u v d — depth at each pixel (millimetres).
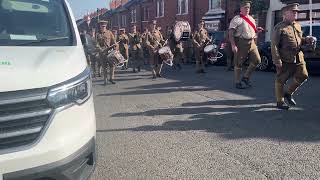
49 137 3232
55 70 3408
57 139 3277
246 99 9016
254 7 23281
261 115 7426
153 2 42156
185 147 5637
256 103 8539
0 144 3078
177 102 8906
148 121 7215
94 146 3781
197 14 32969
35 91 3180
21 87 3139
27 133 3143
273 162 4977
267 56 15641
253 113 7605
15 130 3102
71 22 4594
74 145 3408
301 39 7555
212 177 4559
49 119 3240
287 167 4805
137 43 16797
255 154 5285
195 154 5340
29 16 4473
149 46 13984
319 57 13773
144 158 5234
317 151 5363
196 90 10633
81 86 3568
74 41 4309
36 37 4211
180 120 7203
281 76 7738
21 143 3141
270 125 6707
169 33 18484
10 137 3090
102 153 5465
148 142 5926
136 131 6555
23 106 3127
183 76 14352
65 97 3355
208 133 6312
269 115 7414
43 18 4504
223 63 19094
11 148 3107
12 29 4234
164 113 7832
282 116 7312
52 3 4785
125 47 17016
